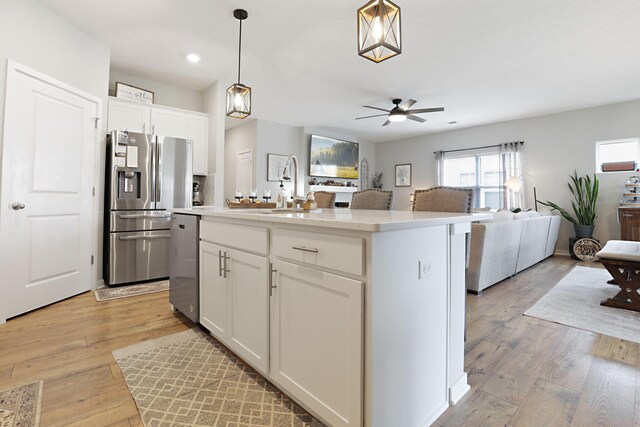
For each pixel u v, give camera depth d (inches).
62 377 64.4
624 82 172.7
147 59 145.9
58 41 111.3
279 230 55.4
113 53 140.5
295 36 125.6
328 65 152.7
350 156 311.1
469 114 236.1
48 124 107.0
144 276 138.5
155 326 90.7
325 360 46.9
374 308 41.0
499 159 259.9
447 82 173.8
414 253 48.3
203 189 175.2
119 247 132.0
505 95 193.8
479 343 82.4
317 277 47.7
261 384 62.2
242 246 65.6
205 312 81.9
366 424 41.7
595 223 215.2
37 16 103.5
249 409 54.8
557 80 169.9
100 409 54.7
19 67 97.0
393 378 44.6
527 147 244.8
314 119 256.2
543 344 81.7
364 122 265.7
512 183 233.3
